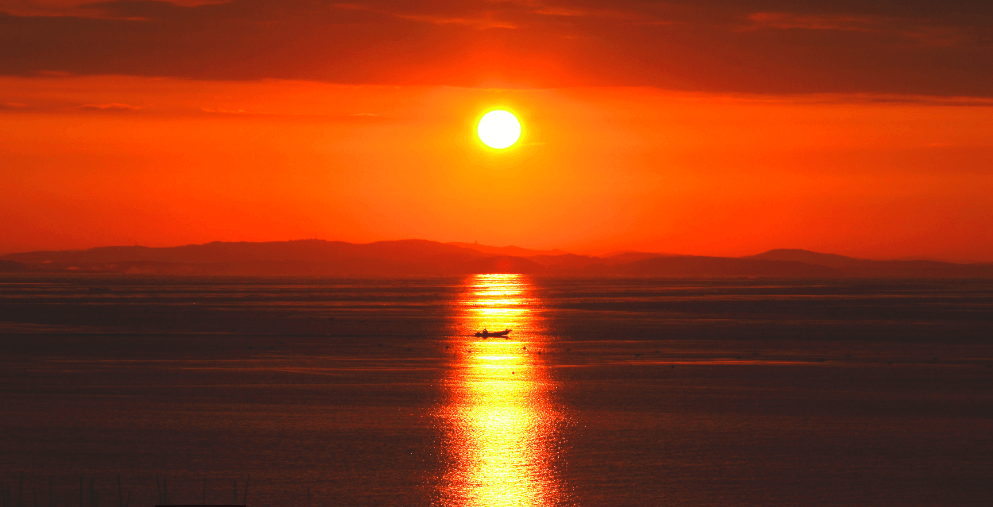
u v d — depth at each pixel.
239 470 96.06
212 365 194.50
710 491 88.38
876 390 156.50
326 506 83.75
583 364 197.38
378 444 108.25
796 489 89.12
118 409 133.75
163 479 92.69
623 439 111.56
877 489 89.25
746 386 161.00
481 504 84.38
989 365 198.00
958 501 85.50
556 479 92.56
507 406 137.12
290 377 173.25
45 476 94.00
